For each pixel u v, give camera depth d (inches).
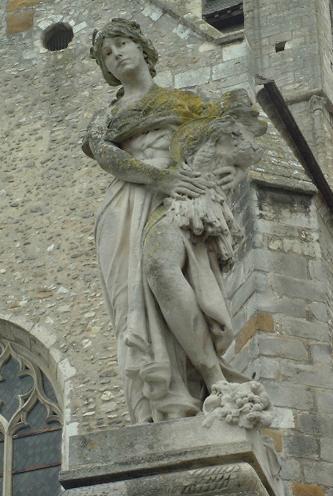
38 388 800.3
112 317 446.6
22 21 914.7
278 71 1186.6
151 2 887.7
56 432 786.2
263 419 403.9
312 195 727.1
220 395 410.6
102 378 768.9
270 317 672.4
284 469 623.8
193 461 398.9
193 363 429.7
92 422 754.2
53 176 850.1
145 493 396.5
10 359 813.2
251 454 398.3
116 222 449.7
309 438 636.7
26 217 839.7
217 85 837.2
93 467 405.4
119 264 443.5
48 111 874.1
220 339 430.3
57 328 795.4
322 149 1128.2
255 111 459.8
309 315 680.4
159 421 414.9
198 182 447.2
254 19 1223.5
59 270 815.7
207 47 853.2
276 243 703.7
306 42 1196.5
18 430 794.2
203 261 438.3
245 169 460.8
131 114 465.4
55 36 908.6
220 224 439.2
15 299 812.0
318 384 654.5
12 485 778.8
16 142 868.6
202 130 457.7
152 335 429.1
